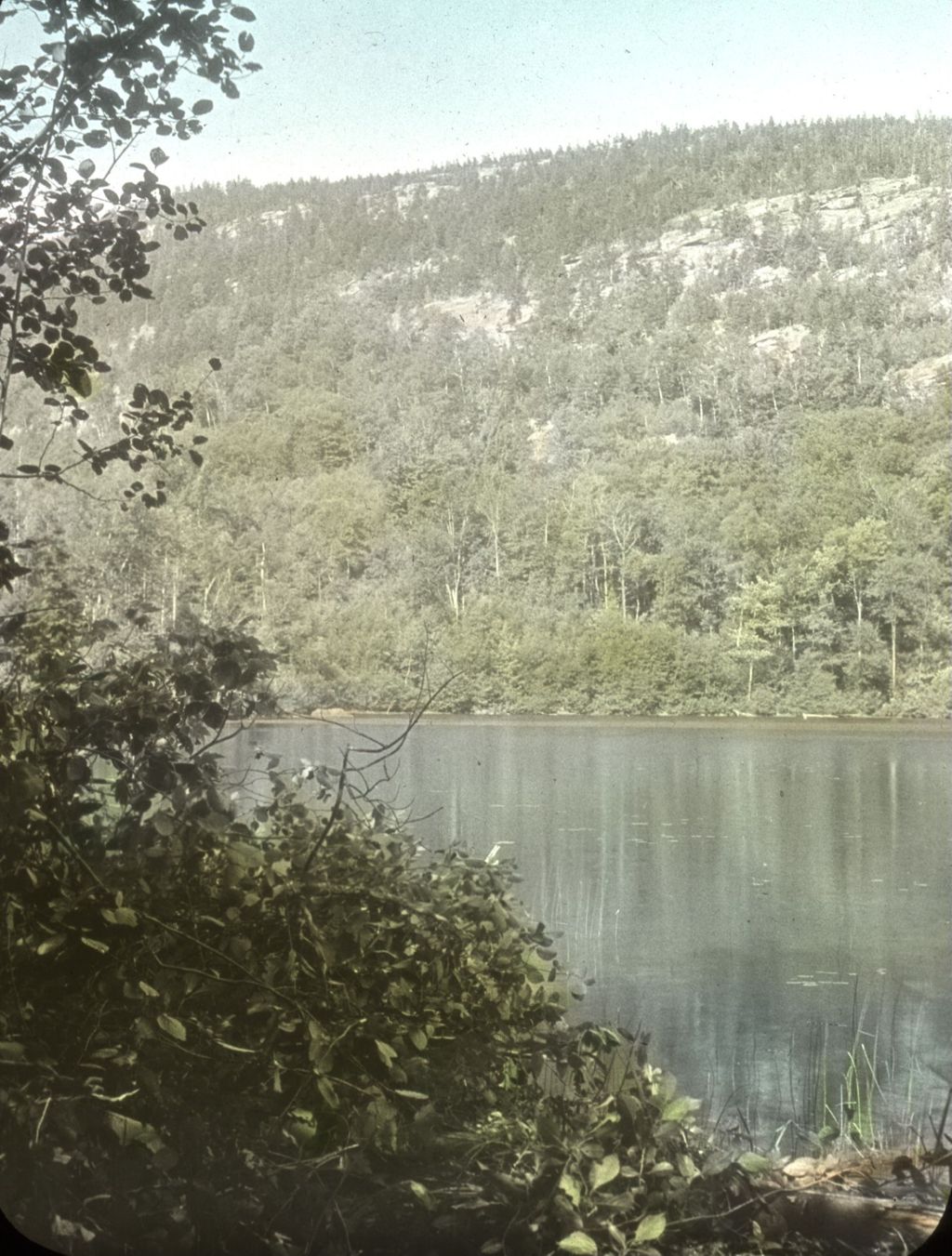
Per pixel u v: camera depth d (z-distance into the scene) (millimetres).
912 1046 4430
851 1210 2775
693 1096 3924
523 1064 2957
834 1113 3762
